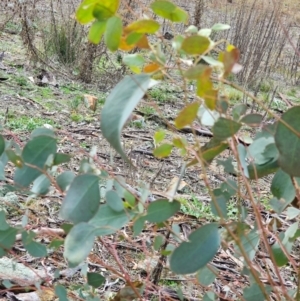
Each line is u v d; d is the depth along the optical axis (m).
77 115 4.45
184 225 2.64
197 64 0.93
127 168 3.36
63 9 7.57
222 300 1.69
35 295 1.90
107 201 1.04
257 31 7.03
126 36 0.94
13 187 1.10
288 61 7.49
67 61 5.94
